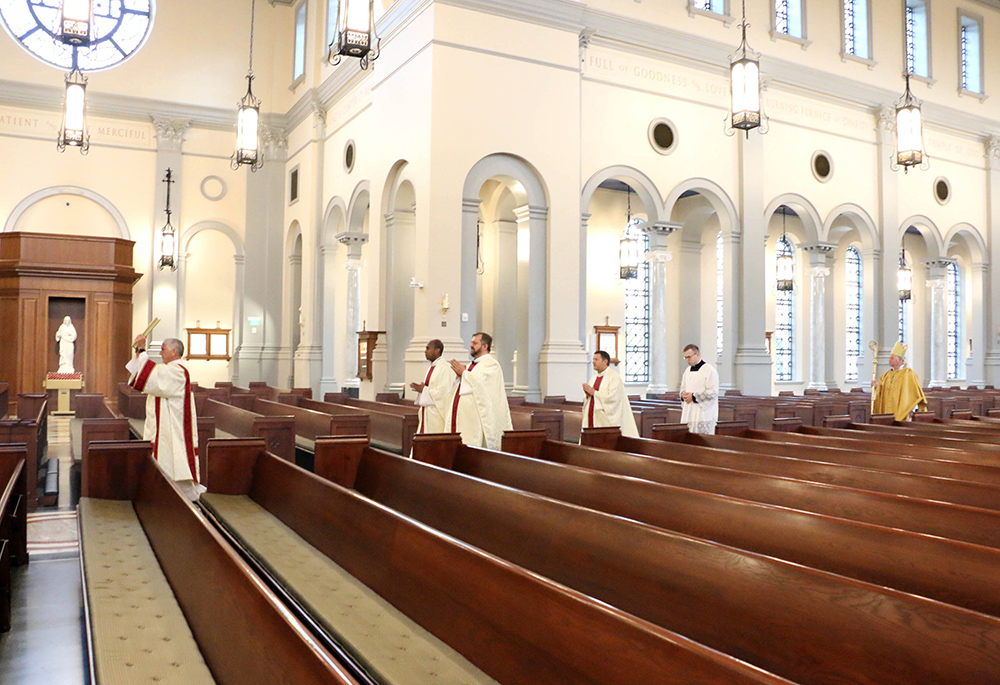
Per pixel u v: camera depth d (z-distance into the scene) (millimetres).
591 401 8586
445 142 12594
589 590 3209
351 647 2723
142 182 19391
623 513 4238
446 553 2869
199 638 2791
